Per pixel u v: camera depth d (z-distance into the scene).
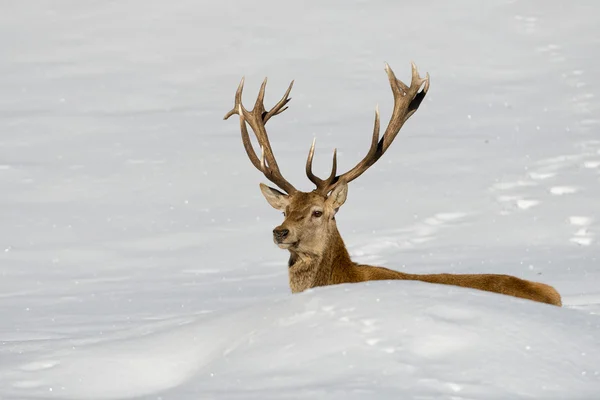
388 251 61.03
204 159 91.00
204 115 114.38
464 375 18.33
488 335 19.73
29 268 58.09
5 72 138.88
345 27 159.88
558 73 129.88
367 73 138.00
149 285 52.22
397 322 20.17
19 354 23.25
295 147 96.88
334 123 109.56
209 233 66.69
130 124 109.06
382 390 17.75
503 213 70.81
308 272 29.80
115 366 21.67
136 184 81.88
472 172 83.50
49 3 176.62
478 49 145.62
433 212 71.31
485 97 119.88
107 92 127.56
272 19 165.50
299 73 139.00
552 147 92.62
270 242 63.78
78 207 74.75
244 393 18.23
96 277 55.28
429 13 162.75
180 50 151.38
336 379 18.38
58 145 98.25
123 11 171.38
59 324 39.41
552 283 46.66
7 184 81.56
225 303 45.50
